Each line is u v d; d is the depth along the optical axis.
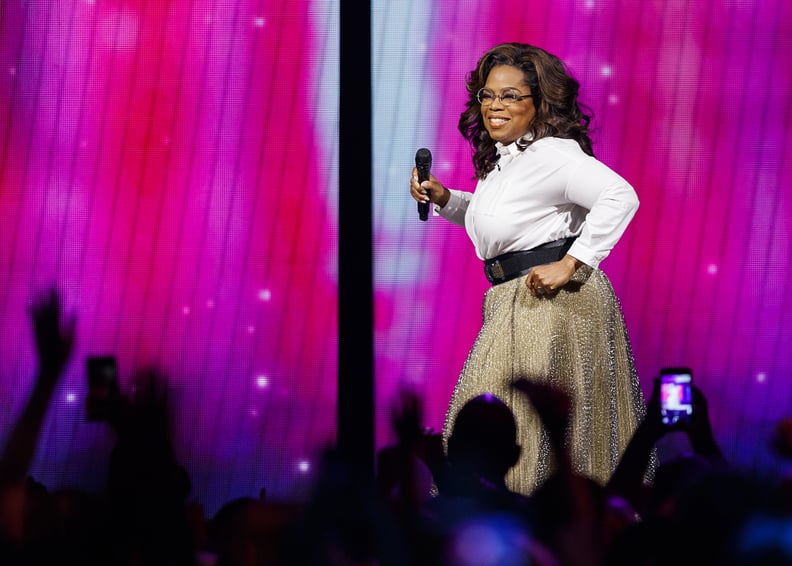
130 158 13.59
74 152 13.57
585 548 4.80
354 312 10.12
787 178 13.01
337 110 13.52
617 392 7.88
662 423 6.85
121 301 13.52
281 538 4.41
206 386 13.43
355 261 10.16
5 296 13.47
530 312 7.77
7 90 13.59
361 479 4.50
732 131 13.05
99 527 4.80
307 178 13.55
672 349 13.05
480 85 8.23
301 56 13.53
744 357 12.98
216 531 5.11
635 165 13.12
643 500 6.59
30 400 5.48
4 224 13.55
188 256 13.55
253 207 13.55
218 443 13.28
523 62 7.97
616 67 13.13
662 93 13.12
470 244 13.19
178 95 13.57
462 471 5.68
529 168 7.80
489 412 5.73
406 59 13.21
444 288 13.21
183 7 13.59
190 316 13.52
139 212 13.57
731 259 13.05
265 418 13.37
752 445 12.84
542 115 7.96
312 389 13.44
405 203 13.21
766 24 13.03
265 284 13.53
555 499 4.93
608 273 13.13
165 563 4.82
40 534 4.78
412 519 4.89
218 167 13.57
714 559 4.14
